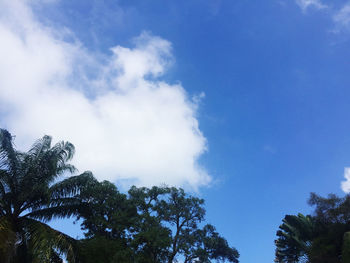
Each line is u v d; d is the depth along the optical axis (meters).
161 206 26.33
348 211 24.09
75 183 18.52
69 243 16.77
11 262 14.98
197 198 27.41
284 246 30.34
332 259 22.31
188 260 24.61
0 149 17.11
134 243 21.97
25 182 17.25
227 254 27.52
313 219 27.00
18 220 16.91
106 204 23.25
